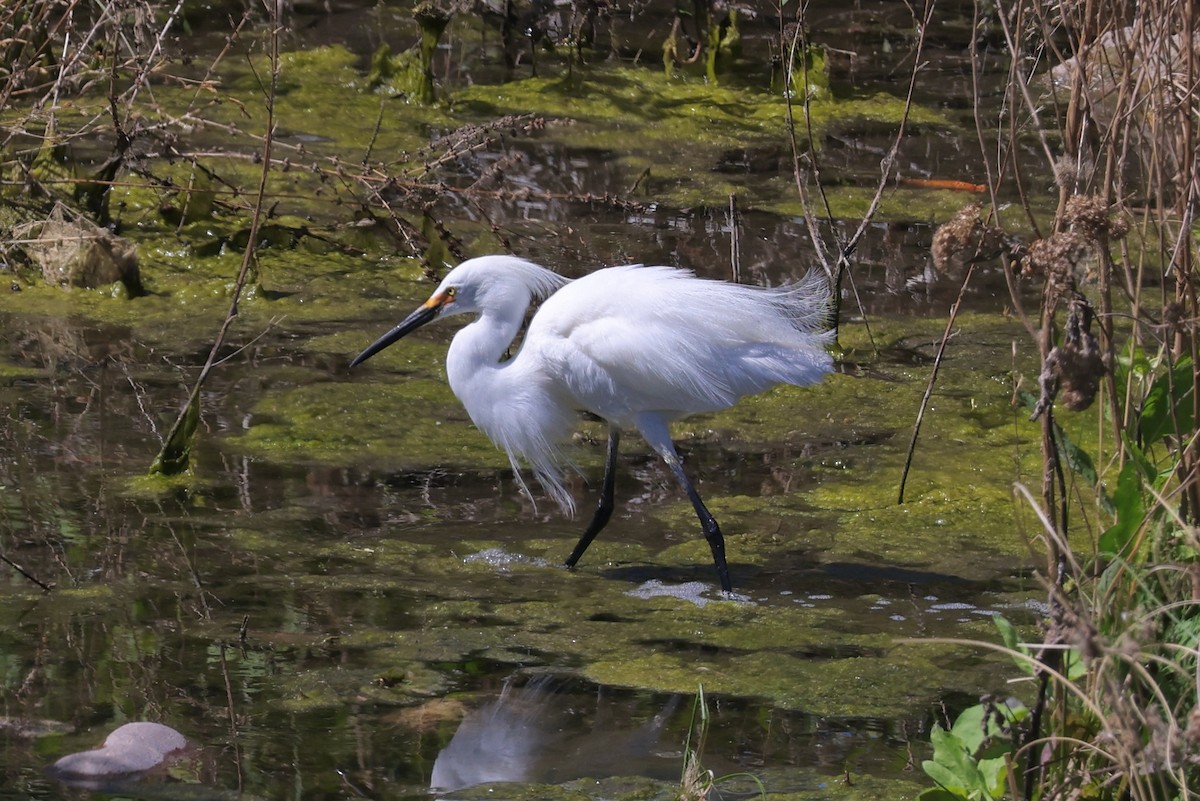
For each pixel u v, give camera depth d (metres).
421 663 8.50
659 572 10.05
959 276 16.55
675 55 24.19
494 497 11.23
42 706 7.68
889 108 22.89
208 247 16.20
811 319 11.06
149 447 11.54
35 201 16.08
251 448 11.73
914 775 7.37
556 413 10.46
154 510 10.46
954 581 9.98
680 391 9.89
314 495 10.96
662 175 19.58
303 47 24.25
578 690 8.27
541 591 9.66
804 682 8.46
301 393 12.88
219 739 7.45
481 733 7.66
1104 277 6.19
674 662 8.70
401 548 10.18
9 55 17.61
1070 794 6.10
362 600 9.32
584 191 18.78
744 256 16.53
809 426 12.87
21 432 11.64
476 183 15.90
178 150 16.77
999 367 14.12
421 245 16.48
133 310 14.63
